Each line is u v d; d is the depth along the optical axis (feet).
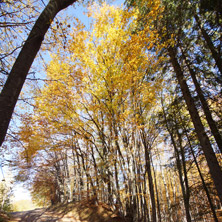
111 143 24.82
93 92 25.71
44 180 60.75
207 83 22.39
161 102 31.37
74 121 26.96
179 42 24.17
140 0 21.27
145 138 28.32
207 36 19.57
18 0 10.54
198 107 23.50
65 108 25.22
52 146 31.22
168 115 29.68
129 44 20.11
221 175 18.03
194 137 26.94
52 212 40.32
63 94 23.07
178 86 26.94
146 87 23.85
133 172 21.75
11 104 4.19
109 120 24.00
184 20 21.29
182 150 26.99
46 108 23.16
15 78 4.50
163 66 26.17
